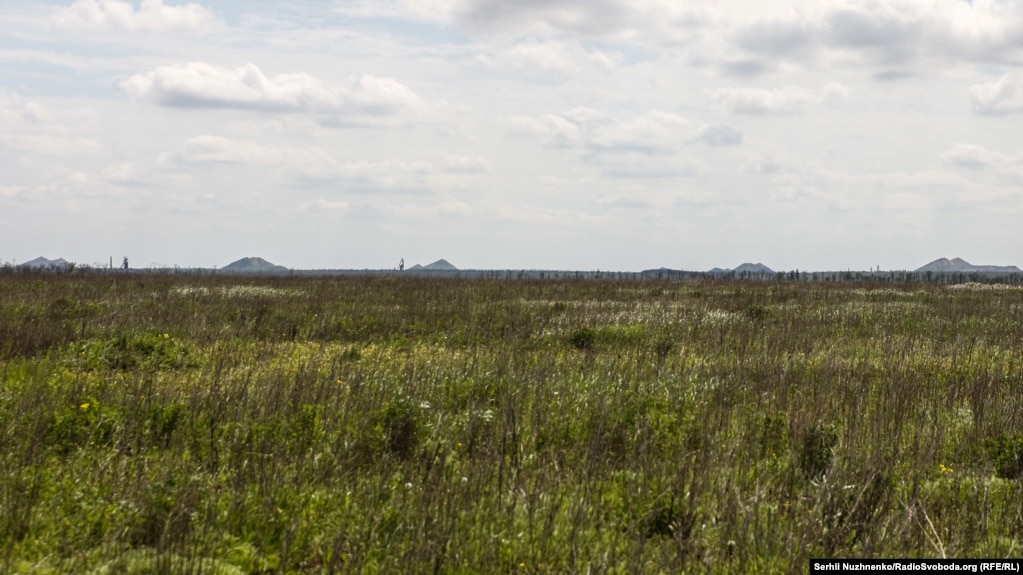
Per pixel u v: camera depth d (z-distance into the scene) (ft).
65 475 22.22
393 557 17.81
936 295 114.62
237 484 21.24
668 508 20.56
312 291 102.27
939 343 53.21
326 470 23.09
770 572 18.28
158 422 27.04
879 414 30.48
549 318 67.15
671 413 30.68
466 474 22.93
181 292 94.22
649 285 136.67
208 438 26.02
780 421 28.55
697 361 45.24
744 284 147.33
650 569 17.92
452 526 18.65
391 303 84.28
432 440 25.96
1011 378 40.40
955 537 20.22
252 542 18.76
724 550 19.13
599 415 28.60
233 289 104.68
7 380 36.09
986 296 113.29
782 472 24.20
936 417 31.50
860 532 20.12
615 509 21.52
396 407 27.09
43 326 50.49
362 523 19.04
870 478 21.35
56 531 18.51
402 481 22.50
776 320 69.46
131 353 42.57
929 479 25.04
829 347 53.42
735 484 22.74
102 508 19.62
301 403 30.12
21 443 24.56
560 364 40.55
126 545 18.06
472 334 56.29
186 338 51.16
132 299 81.25
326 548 18.48
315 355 45.60
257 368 41.42
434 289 109.40
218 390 30.48
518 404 31.32
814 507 20.42
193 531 18.51
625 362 42.65
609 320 68.08
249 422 27.20
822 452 25.16
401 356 46.93
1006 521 21.34
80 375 37.70
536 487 21.49
